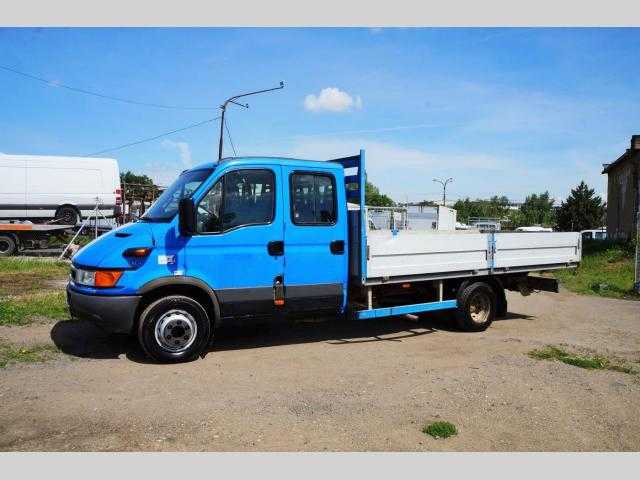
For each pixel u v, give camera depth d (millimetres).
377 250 7188
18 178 19219
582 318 10195
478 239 8289
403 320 9273
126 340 7066
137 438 4211
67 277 13148
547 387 5711
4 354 6316
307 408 4922
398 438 4355
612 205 32344
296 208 6785
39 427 4359
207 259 6270
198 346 6297
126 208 24078
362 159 7055
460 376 6020
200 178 6477
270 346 7270
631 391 5684
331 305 7062
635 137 26781
